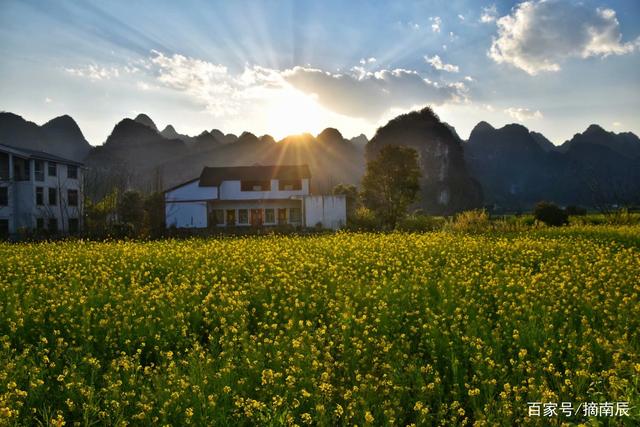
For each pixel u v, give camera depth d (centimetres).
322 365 640
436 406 578
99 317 910
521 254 1546
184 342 791
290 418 502
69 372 637
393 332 814
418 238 2077
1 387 573
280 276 1198
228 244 2034
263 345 747
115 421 532
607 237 2080
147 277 1344
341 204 4909
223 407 533
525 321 812
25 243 2778
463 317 852
